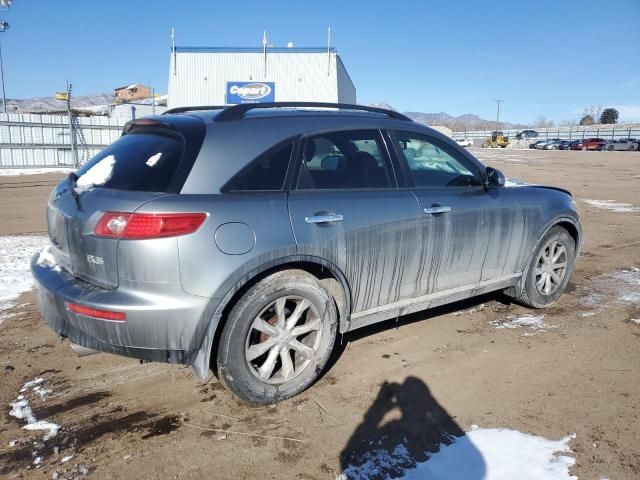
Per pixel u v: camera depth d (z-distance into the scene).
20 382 3.46
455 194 3.97
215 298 2.81
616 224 9.41
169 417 3.05
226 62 37.44
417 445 2.78
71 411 3.10
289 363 3.18
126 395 3.29
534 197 4.53
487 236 4.12
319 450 2.74
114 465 2.62
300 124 3.36
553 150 54.16
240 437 2.85
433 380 3.47
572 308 4.85
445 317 4.60
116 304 2.73
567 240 4.84
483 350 3.92
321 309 3.24
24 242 7.86
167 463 2.64
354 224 3.33
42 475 2.55
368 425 2.96
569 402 3.20
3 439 2.83
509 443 2.78
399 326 4.39
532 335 4.21
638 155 39.38
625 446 2.76
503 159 34.38
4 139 25.70
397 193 3.64
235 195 2.96
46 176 21.34
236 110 3.27
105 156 3.39
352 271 3.37
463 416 3.05
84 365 3.70
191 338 2.81
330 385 3.41
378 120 3.76
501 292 5.25
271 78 37.44
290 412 3.10
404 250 3.61
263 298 2.99
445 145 4.10
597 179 19.12
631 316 4.64
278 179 3.15
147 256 2.71
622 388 3.37
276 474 2.56
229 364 2.96
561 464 2.61
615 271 6.17
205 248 2.78
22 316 4.62
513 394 3.29
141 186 2.90
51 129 26.75
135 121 3.45
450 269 3.95
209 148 2.98
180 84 37.53
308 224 3.13
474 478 2.51
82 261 2.95
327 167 3.39
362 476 2.54
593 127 87.44
